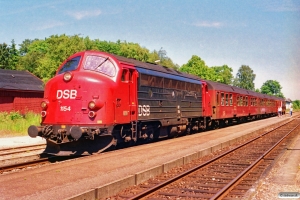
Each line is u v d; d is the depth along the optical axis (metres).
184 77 21.69
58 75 14.09
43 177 9.18
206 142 18.28
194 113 22.98
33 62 78.19
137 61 16.73
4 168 11.16
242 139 22.44
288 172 10.84
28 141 19.62
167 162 11.37
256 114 45.97
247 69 147.88
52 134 13.40
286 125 36.94
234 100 35.31
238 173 11.33
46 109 13.84
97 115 13.19
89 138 13.02
